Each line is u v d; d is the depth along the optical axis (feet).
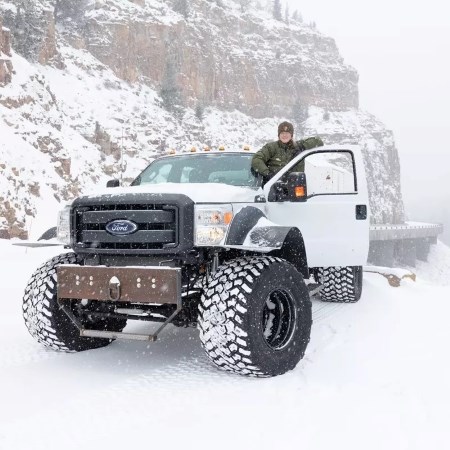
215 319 12.85
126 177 156.66
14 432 9.91
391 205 464.65
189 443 9.30
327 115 487.61
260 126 422.41
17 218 78.95
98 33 309.01
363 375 13.01
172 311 14.33
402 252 211.00
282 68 492.54
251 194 14.97
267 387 12.35
